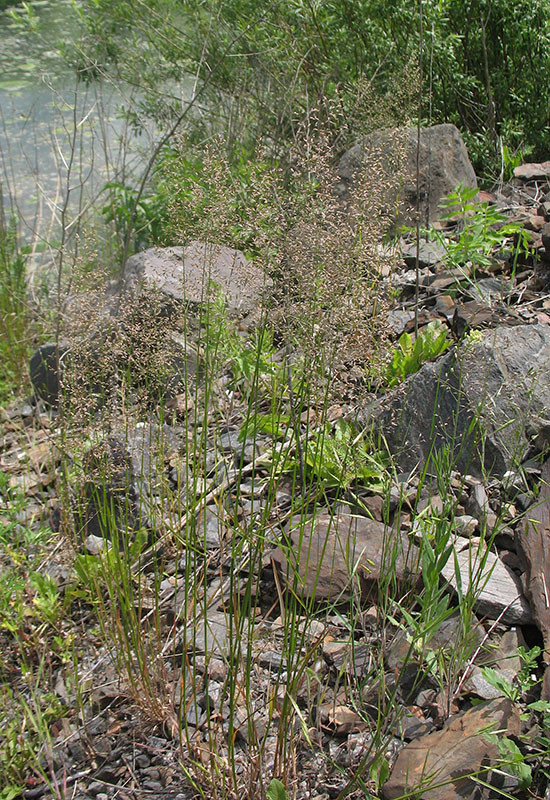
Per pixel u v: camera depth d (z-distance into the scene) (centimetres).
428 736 232
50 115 950
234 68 675
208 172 279
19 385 515
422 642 249
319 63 622
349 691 254
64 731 268
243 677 250
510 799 212
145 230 604
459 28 614
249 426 340
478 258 423
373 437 332
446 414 323
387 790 221
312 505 318
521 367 327
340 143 525
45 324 527
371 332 268
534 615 260
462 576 274
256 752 234
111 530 288
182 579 313
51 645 302
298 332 252
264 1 648
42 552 338
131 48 747
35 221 733
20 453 442
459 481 315
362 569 282
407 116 452
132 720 267
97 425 319
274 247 246
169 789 243
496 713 232
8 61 1095
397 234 443
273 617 288
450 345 375
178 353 362
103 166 805
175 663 277
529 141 609
